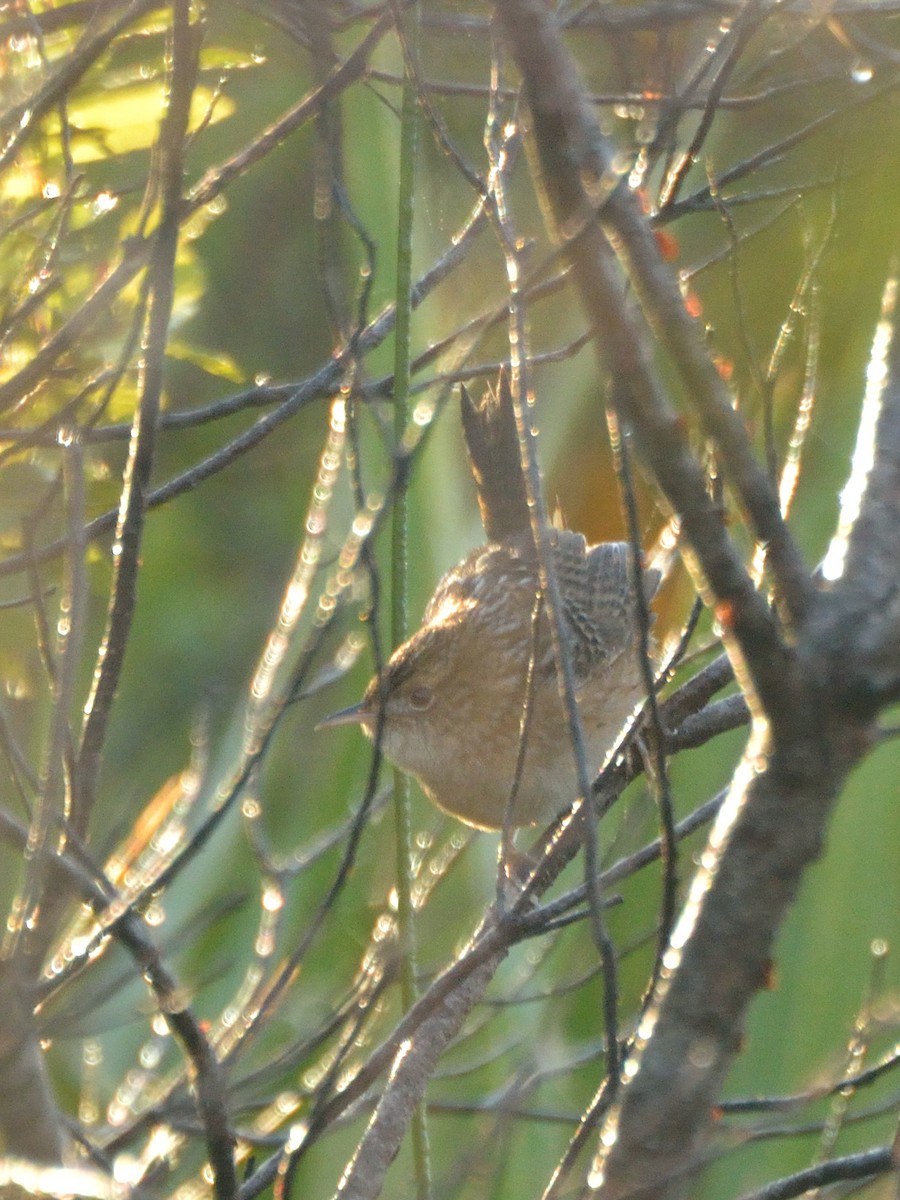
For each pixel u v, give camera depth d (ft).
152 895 16.19
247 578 48.67
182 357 23.90
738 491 13.28
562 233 13.24
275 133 19.40
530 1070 24.68
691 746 25.90
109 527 20.26
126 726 44.86
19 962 13.48
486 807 33.53
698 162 28.04
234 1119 22.48
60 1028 19.93
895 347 13.92
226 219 42.88
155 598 47.70
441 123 17.72
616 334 13.07
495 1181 23.20
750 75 23.27
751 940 12.76
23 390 18.39
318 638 17.29
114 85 22.58
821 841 12.84
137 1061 27.71
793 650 12.81
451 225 28.37
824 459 28.94
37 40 19.39
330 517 29.25
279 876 21.13
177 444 43.14
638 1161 12.74
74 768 16.35
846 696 12.67
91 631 35.78
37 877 13.67
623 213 13.25
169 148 15.97
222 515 49.16
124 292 23.30
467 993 20.80
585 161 13.16
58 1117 13.75
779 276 25.52
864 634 12.78
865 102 20.61
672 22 23.35
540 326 30.58
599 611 33.01
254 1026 17.58
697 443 16.37
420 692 32.63
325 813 32.81
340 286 25.48
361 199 27.53
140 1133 20.16
